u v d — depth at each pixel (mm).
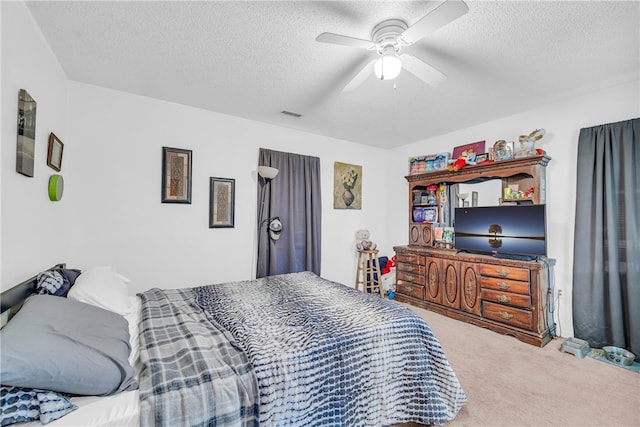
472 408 1705
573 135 2727
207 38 1795
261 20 1621
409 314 1726
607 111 2523
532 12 1535
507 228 2934
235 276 3223
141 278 2688
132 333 1446
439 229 3691
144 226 2701
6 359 836
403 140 4215
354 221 4352
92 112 2467
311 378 1264
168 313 1727
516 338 2682
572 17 1573
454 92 2568
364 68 1780
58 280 1545
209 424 991
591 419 1618
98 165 2496
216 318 1661
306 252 3719
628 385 1944
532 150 2818
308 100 2756
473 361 2264
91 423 878
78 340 1042
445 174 3557
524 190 2971
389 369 1507
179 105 2873
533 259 2771
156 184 2756
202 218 3010
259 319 1640
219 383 1063
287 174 3576
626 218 2363
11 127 1354
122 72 2242
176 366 1126
